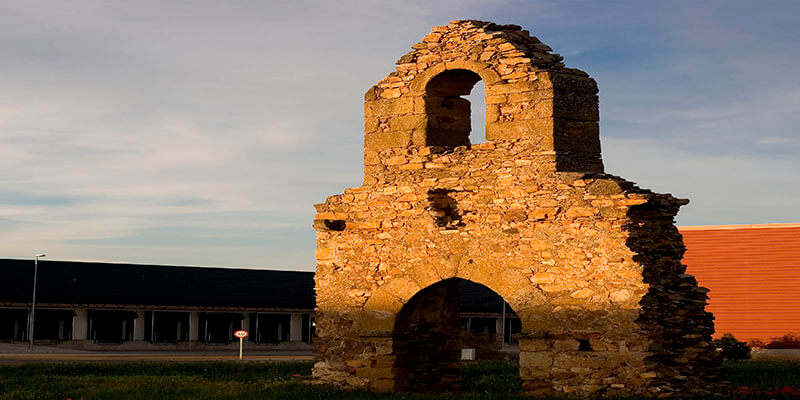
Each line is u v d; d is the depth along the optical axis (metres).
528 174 19.42
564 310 18.64
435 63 20.95
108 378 24.09
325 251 21.72
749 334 44.91
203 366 29.45
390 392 20.25
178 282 59.28
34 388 21.23
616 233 18.30
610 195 18.45
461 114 21.64
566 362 18.53
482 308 62.44
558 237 18.88
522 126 19.70
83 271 57.50
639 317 17.98
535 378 18.80
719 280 45.94
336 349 21.28
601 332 18.25
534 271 19.03
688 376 18.64
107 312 56.12
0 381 22.66
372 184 21.39
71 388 21.38
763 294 44.97
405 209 20.72
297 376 23.88
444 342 21.98
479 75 20.42
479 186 19.95
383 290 20.70
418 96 21.08
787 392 18.75
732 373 25.78
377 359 20.59
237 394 19.94
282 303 60.62
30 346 51.06
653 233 19.20
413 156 20.94
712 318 19.44
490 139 20.05
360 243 21.22
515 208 19.42
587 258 18.53
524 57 19.89
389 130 21.38
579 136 19.81
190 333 58.12
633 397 17.48
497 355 44.56
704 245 46.53
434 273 20.12
